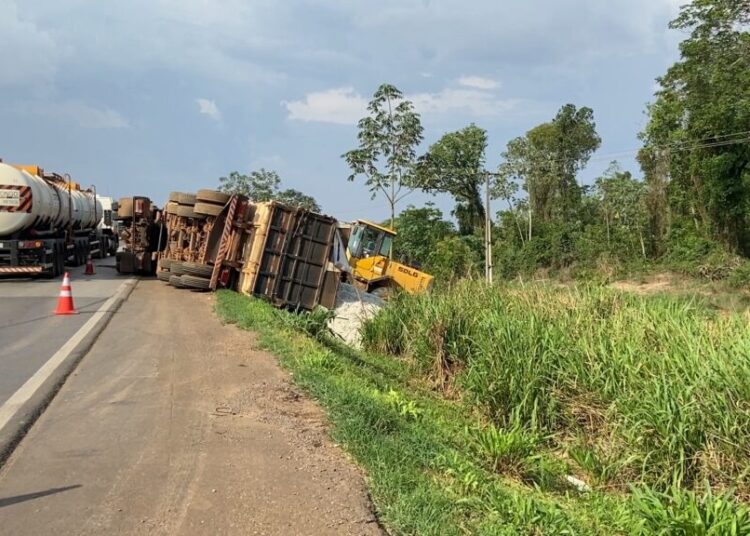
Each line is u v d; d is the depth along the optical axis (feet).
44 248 66.49
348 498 15.60
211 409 22.13
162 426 20.17
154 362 29.09
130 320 41.16
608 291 38.96
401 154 107.96
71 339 34.40
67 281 44.32
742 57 108.47
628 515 18.57
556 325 32.27
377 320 49.55
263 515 14.49
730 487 21.11
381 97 106.52
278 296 52.26
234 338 35.68
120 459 17.42
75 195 90.02
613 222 160.76
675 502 17.79
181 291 58.44
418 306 47.24
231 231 57.16
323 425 21.43
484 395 29.94
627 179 167.53
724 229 119.03
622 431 24.47
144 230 75.36
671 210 140.05
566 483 23.27
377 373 38.47
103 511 14.42
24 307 47.29
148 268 75.15
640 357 27.02
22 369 27.55
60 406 22.22
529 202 179.22
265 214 53.06
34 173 70.64
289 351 32.58
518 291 41.57
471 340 36.58
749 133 108.88
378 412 22.81
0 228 63.67
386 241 81.20
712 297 85.76
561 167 180.14
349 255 79.61
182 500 15.05
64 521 13.94
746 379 22.00
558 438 27.81
